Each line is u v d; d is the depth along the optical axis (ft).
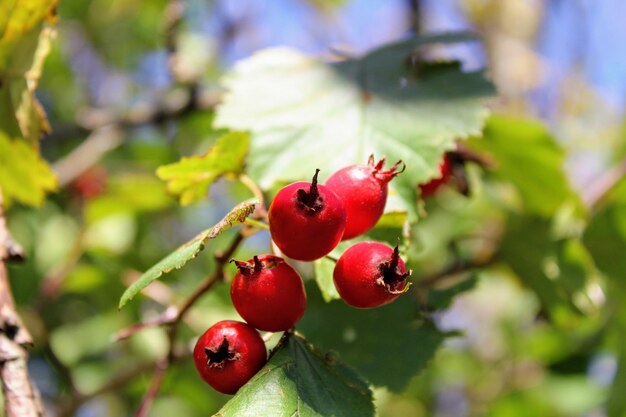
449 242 1.49
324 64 1.18
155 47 2.24
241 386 0.85
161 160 1.95
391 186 1.03
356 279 0.84
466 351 2.43
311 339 1.13
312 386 0.85
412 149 1.06
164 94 1.78
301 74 1.16
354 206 0.88
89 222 1.66
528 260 1.42
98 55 2.27
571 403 2.00
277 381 0.84
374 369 1.12
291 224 0.83
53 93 2.09
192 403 1.82
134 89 2.30
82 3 2.15
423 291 1.21
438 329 1.14
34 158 1.13
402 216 0.96
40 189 1.16
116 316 1.68
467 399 2.40
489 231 1.50
